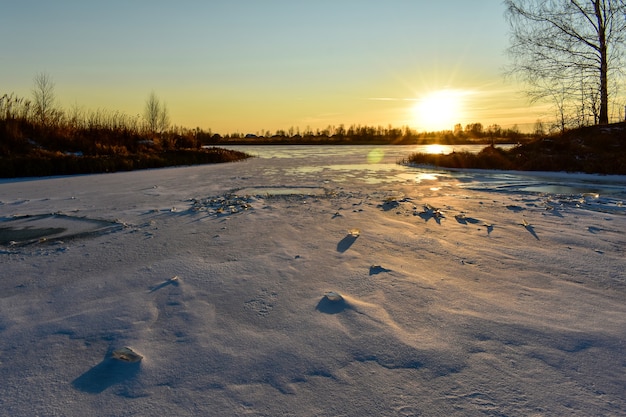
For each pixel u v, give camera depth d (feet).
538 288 9.98
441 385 6.13
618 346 7.14
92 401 5.83
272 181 36.17
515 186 31.42
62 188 33.32
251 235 15.58
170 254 13.14
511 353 6.98
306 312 8.70
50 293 10.00
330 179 37.32
